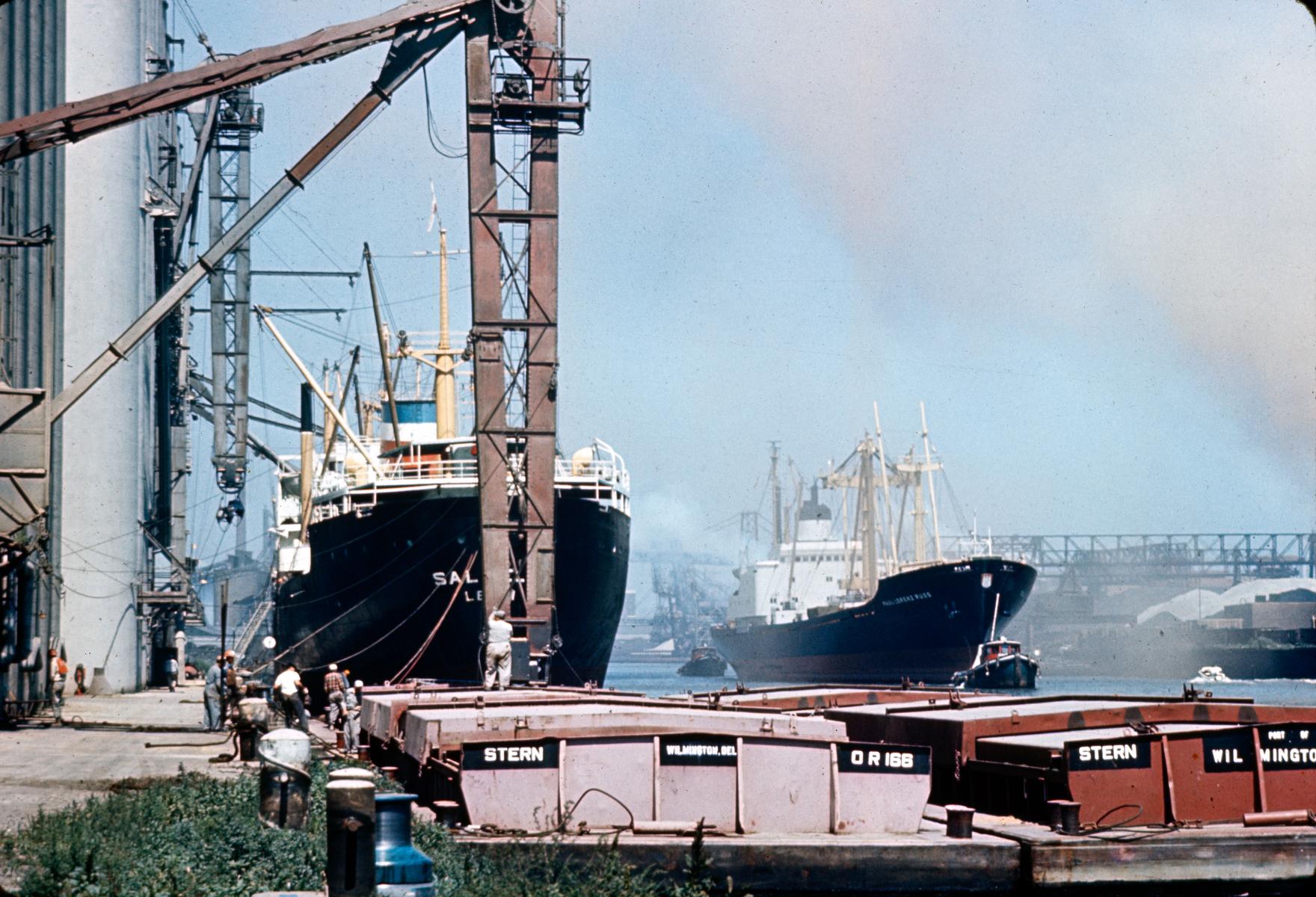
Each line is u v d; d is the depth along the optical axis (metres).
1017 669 193.50
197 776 40.91
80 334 121.62
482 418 89.12
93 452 123.62
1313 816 36.47
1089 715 42.09
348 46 83.62
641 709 42.78
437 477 108.00
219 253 81.31
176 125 166.38
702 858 31.44
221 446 171.88
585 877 32.47
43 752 57.66
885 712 46.34
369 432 146.25
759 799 35.59
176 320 164.50
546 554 89.44
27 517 69.19
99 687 122.19
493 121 89.00
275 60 79.94
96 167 122.31
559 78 89.50
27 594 80.56
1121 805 36.72
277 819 31.28
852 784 36.03
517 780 35.06
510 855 32.50
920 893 33.91
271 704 77.00
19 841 28.23
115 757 54.97
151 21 145.12
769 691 56.84
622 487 111.19
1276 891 34.12
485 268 89.38
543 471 89.88
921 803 36.06
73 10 120.81
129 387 126.19
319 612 121.25
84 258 121.62
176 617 168.88
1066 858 33.81
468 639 103.25
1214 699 46.03
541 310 89.94
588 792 35.12
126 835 28.42
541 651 88.38
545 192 90.00
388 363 114.88
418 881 23.81
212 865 25.78
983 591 195.88
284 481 146.25
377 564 108.56
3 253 86.38
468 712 41.81
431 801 39.91
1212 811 36.97
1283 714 42.69
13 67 104.94
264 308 116.12
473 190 89.00
